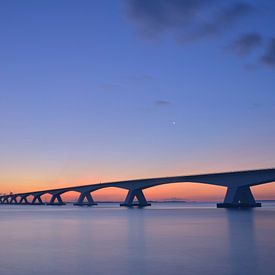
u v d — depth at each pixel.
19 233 60.56
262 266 32.09
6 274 30.47
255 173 137.50
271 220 83.19
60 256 38.09
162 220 90.62
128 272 30.61
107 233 58.94
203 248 41.94
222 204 151.25
